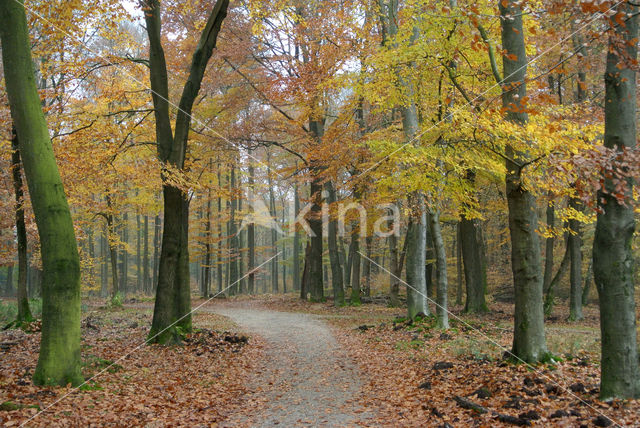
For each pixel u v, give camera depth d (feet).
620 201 17.66
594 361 26.55
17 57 22.20
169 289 38.83
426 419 19.29
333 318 62.44
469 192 38.40
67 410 19.58
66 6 34.81
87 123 40.55
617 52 18.06
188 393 25.59
